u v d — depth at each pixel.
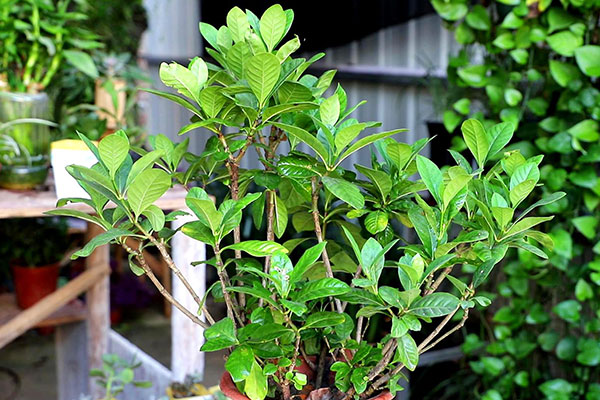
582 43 2.05
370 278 0.94
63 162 1.75
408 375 2.71
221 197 3.34
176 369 1.97
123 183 0.93
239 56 1.01
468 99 2.37
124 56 2.83
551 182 2.10
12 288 3.28
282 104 0.93
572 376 2.27
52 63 2.43
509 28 2.20
